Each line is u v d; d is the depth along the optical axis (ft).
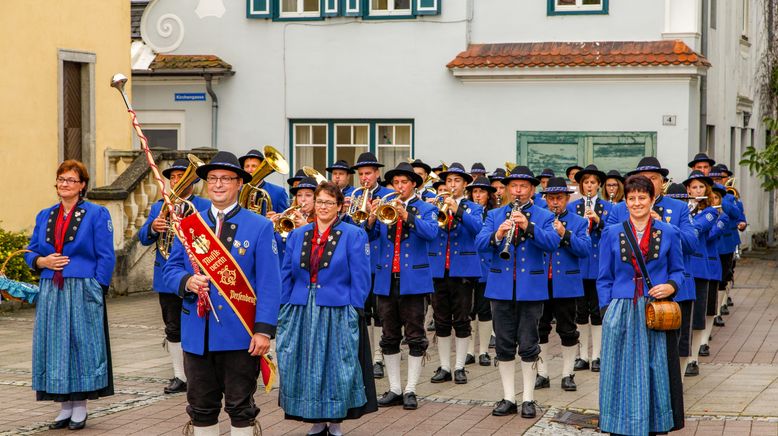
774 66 92.63
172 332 33.19
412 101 70.49
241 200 33.47
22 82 56.29
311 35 71.82
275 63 72.43
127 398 32.60
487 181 40.52
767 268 76.23
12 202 55.72
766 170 65.57
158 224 32.71
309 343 27.07
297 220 33.65
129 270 57.16
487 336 39.73
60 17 58.80
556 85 67.77
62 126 58.90
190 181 31.58
